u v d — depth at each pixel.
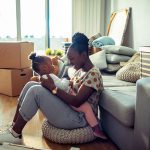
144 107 1.31
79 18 4.32
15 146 1.19
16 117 1.97
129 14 3.24
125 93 1.83
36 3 4.46
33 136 1.97
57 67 2.91
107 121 1.92
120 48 2.87
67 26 4.46
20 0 4.34
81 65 1.86
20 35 4.42
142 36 2.88
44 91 1.80
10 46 3.45
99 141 1.89
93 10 4.27
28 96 1.79
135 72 2.29
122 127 1.62
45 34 4.58
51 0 4.46
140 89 1.35
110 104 1.72
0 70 3.51
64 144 1.83
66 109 1.83
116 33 3.60
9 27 4.39
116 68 2.84
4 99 3.26
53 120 1.83
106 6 4.25
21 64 3.47
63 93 1.78
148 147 1.29
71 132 1.81
